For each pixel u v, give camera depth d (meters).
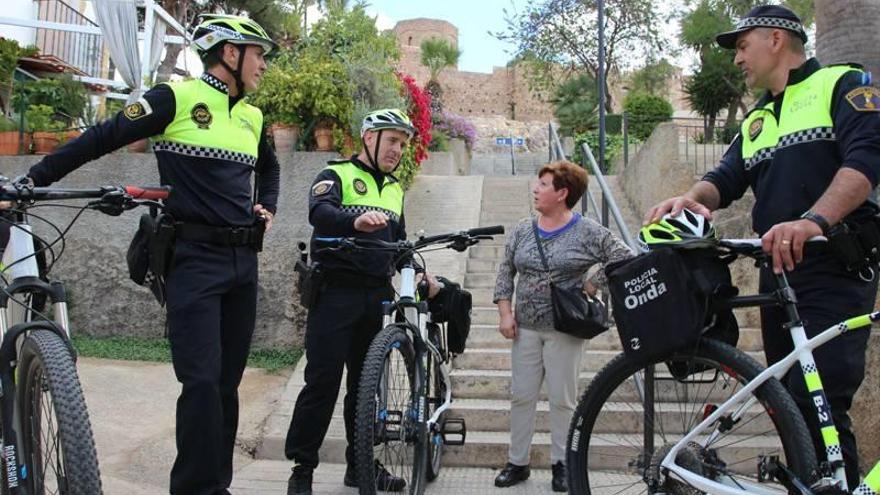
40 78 12.42
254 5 15.10
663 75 20.09
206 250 3.07
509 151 24.39
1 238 2.78
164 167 3.08
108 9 10.63
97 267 6.57
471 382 5.17
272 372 5.71
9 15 14.27
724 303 2.62
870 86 2.62
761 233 2.89
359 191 3.82
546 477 4.27
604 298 5.86
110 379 5.33
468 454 4.47
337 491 3.94
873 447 3.78
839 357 2.58
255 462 4.42
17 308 2.72
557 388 3.96
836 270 2.66
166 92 3.04
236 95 3.26
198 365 2.93
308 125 6.85
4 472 2.57
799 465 2.36
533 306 3.99
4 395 2.52
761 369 2.52
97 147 2.89
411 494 3.34
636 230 8.45
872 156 2.50
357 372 3.94
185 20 15.72
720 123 15.08
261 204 3.55
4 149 7.83
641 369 2.75
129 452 4.18
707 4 15.34
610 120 15.62
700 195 3.06
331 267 3.71
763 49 2.88
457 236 3.42
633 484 3.01
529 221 4.18
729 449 2.75
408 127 3.88
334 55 7.39
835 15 5.39
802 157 2.75
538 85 21.56
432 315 3.89
